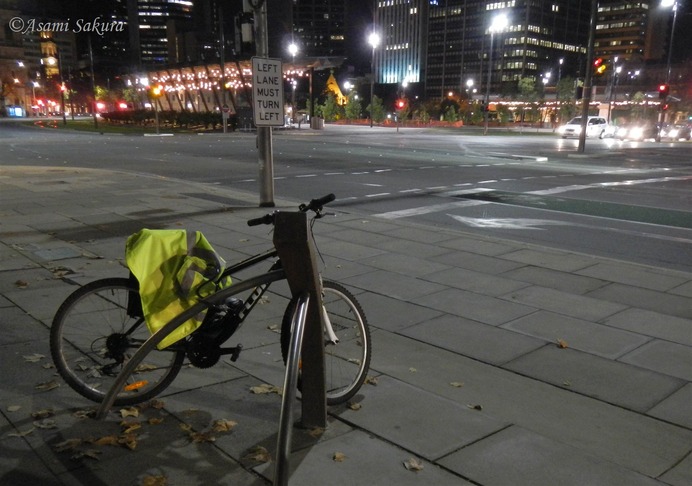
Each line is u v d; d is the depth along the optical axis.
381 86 157.00
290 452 3.00
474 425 3.63
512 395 4.10
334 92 123.06
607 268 7.45
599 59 30.23
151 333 3.63
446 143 41.22
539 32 166.38
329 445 3.37
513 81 149.75
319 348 3.41
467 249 8.43
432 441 3.43
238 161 25.33
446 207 13.02
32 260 7.55
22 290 6.26
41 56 176.25
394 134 57.47
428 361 4.66
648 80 111.75
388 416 3.73
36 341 4.89
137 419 3.66
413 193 15.20
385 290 6.51
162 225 10.02
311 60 65.00
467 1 177.00
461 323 5.51
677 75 105.88
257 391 4.02
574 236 10.11
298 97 135.62
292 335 3.06
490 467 3.17
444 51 187.50
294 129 65.94
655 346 4.98
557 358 4.74
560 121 102.06
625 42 176.38
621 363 4.65
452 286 6.66
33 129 63.66
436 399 3.98
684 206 13.63
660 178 20.16
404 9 197.50
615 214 12.38
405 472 3.11
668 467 3.24
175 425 3.59
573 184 17.91
